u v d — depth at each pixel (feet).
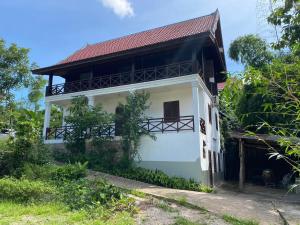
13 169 34.27
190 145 42.63
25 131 37.04
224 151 66.95
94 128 47.24
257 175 60.59
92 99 52.34
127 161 44.09
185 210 25.49
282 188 48.62
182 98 49.78
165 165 43.52
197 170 41.55
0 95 60.90
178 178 40.47
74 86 56.03
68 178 33.50
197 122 42.98
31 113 40.98
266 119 36.01
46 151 39.99
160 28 63.05
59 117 77.41
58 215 23.26
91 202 26.13
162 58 52.13
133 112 46.19
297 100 9.08
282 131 9.62
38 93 73.87
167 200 28.30
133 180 39.78
